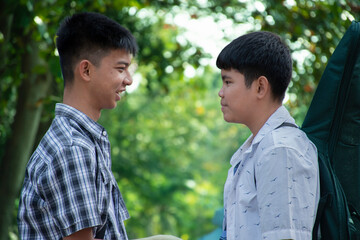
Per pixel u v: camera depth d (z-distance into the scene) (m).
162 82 17.52
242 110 3.96
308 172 3.66
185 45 16.03
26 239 3.59
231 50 3.97
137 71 18.33
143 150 28.62
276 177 3.57
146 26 16.88
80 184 3.49
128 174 26.52
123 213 3.99
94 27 3.88
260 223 3.57
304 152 3.75
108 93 3.90
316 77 12.30
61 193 3.49
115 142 26.30
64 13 11.90
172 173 31.80
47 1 10.36
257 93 3.92
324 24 11.46
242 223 3.75
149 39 16.88
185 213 35.34
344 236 3.65
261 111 3.95
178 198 33.62
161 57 16.61
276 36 4.10
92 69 3.87
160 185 30.91
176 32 17.33
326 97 4.09
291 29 11.93
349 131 3.99
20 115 12.74
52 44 10.94
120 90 3.96
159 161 29.72
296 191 3.56
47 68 12.48
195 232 36.88
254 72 3.91
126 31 4.03
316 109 4.13
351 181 3.93
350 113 4.01
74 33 3.90
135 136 27.47
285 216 3.50
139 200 30.11
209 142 42.66
